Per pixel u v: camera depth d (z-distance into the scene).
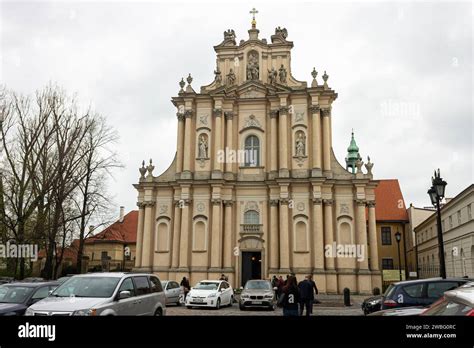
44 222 35.66
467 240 38.28
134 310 13.86
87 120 40.06
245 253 41.25
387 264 60.84
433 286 14.73
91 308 12.06
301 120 42.69
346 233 40.38
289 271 39.16
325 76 43.28
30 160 36.94
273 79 44.03
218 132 43.00
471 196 36.84
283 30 45.91
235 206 42.16
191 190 42.16
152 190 43.28
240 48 46.00
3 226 36.16
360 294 38.50
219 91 43.62
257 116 43.81
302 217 40.47
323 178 40.22
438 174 20.25
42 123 37.31
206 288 28.17
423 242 56.59
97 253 63.97
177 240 41.50
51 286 16.86
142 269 41.53
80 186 40.12
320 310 26.84
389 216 62.41
